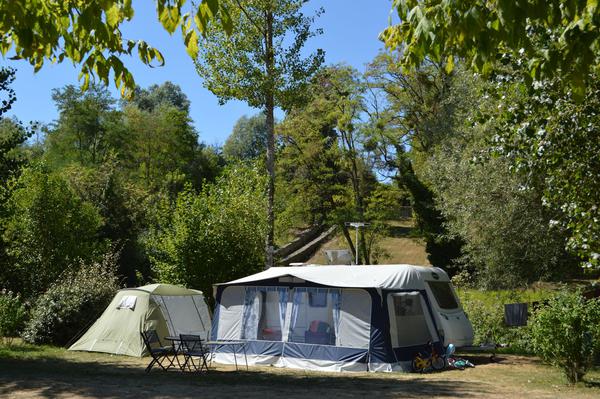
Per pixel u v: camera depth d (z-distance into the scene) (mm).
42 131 57344
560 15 4395
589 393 9805
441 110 33781
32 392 9617
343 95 33719
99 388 10086
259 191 21766
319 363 13422
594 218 9312
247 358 14305
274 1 21453
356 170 34500
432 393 9711
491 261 18125
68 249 23531
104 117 57344
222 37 21578
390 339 13133
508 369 13516
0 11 4633
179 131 58875
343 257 23891
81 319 17281
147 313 15852
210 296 19984
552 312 11047
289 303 14242
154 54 5602
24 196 23422
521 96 9539
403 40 6039
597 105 8688
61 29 5426
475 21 4273
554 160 9297
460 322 15102
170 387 10305
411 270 14414
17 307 17000
